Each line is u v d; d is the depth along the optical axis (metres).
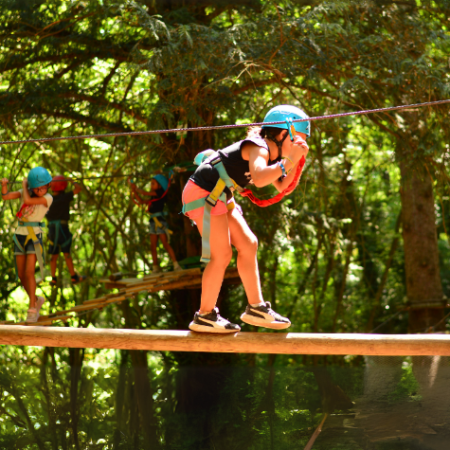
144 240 11.19
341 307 14.02
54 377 5.61
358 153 13.31
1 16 7.73
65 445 5.41
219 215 3.57
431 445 4.99
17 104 8.02
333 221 11.01
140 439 5.57
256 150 3.41
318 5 6.98
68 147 10.98
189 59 6.74
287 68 7.13
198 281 7.22
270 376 5.78
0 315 10.64
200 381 5.91
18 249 5.55
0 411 5.45
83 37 8.12
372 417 5.22
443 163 8.02
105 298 6.40
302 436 5.38
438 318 10.64
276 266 12.49
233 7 8.30
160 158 8.05
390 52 7.34
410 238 11.09
